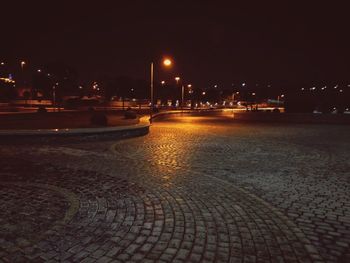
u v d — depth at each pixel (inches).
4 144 478.9
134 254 151.3
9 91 2573.8
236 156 425.1
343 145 548.4
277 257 151.9
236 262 146.3
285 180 297.7
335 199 241.6
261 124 1091.9
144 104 3494.1
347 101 1700.3
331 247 163.3
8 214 198.4
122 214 202.1
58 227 179.6
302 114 1222.3
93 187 262.4
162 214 203.8
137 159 392.2
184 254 152.4
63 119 974.4
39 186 261.6
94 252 152.3
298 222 195.3
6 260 143.6
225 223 191.2
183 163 373.4
